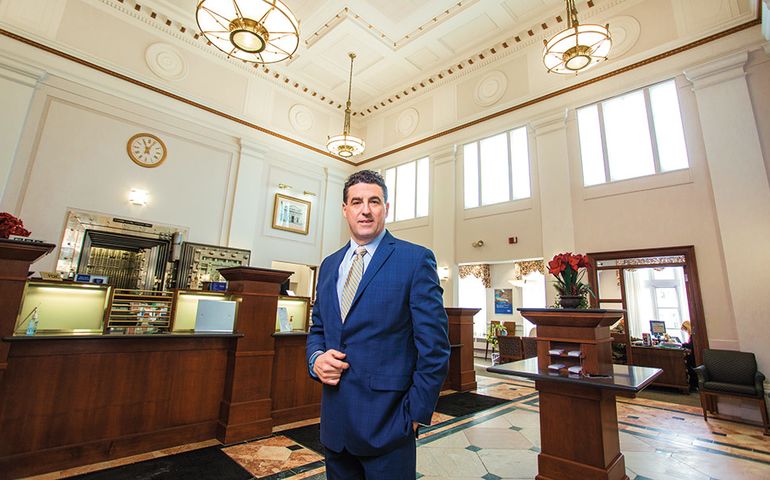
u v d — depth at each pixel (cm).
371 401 123
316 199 1122
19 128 654
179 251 808
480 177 930
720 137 598
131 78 788
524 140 866
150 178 799
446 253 946
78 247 695
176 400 349
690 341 764
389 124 1173
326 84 1092
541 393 278
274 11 468
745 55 593
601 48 596
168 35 852
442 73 1015
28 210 654
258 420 374
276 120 1041
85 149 725
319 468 304
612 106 739
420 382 122
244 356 376
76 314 462
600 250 703
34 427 280
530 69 859
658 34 687
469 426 430
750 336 535
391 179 1152
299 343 446
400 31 880
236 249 891
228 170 930
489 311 1177
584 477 248
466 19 834
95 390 308
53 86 702
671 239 629
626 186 689
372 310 130
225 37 510
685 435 410
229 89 950
